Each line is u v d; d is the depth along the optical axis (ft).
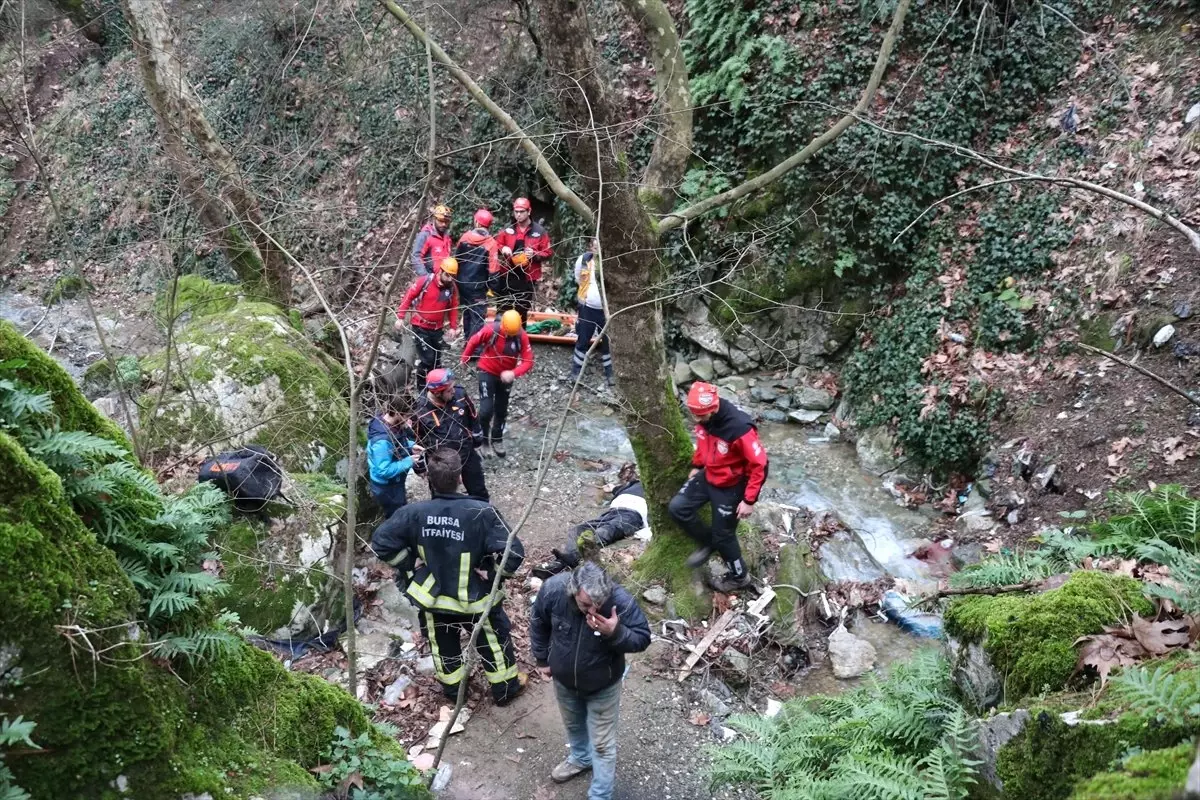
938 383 26.89
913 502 25.77
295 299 31.68
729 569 19.71
